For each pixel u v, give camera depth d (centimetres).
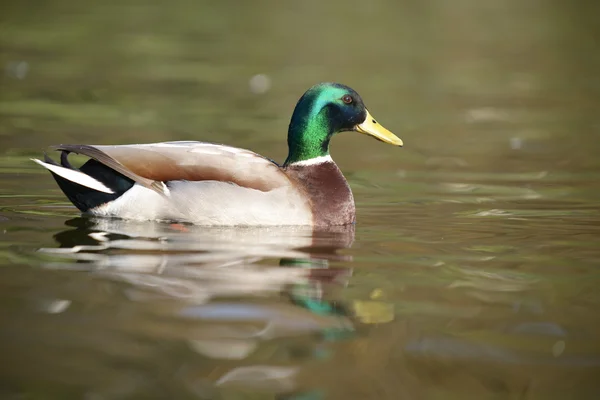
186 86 2706
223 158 1193
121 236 1109
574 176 1691
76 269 954
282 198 1194
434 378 713
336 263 1029
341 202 1248
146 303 849
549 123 2322
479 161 1855
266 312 838
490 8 5053
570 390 696
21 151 1786
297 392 681
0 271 940
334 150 1997
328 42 3722
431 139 2109
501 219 1310
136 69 2977
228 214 1174
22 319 800
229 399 663
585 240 1170
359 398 674
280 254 1055
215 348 751
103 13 4412
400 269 1010
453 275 988
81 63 3050
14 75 2794
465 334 805
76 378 689
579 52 3628
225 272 964
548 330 816
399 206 1412
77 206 1218
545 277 985
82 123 2134
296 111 1290
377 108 2491
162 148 1190
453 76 3059
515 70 3203
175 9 4644
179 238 1109
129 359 724
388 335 796
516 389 695
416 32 4106
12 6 4519
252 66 3102
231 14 4531
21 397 656
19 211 1257
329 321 823
